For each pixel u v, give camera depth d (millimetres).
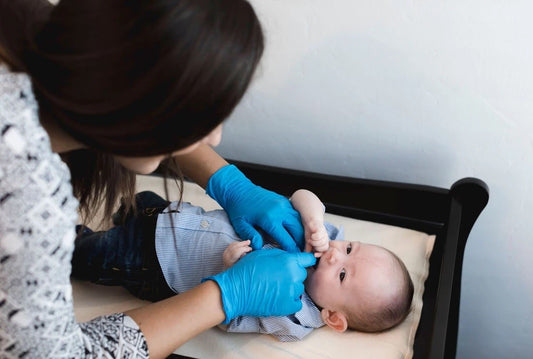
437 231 1160
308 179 1204
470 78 1050
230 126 1314
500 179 1152
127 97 468
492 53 1008
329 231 1090
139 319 734
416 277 1052
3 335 540
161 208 1100
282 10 1096
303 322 950
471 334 1409
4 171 479
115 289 1097
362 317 946
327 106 1199
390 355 918
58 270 538
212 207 1223
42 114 542
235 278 858
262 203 1024
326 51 1121
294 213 1043
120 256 1038
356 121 1197
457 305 1032
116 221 1128
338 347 939
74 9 484
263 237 1050
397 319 951
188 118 493
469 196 1048
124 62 461
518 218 1182
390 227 1156
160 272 1030
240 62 497
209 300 821
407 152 1200
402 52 1067
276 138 1299
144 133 492
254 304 869
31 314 536
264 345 947
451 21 1000
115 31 462
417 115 1137
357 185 1171
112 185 862
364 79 1130
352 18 1062
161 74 462
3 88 476
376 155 1233
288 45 1138
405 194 1141
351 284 949
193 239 1034
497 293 1311
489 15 969
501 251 1240
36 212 500
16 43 517
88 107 481
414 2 1001
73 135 524
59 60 475
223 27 481
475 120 1097
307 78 1172
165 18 456
